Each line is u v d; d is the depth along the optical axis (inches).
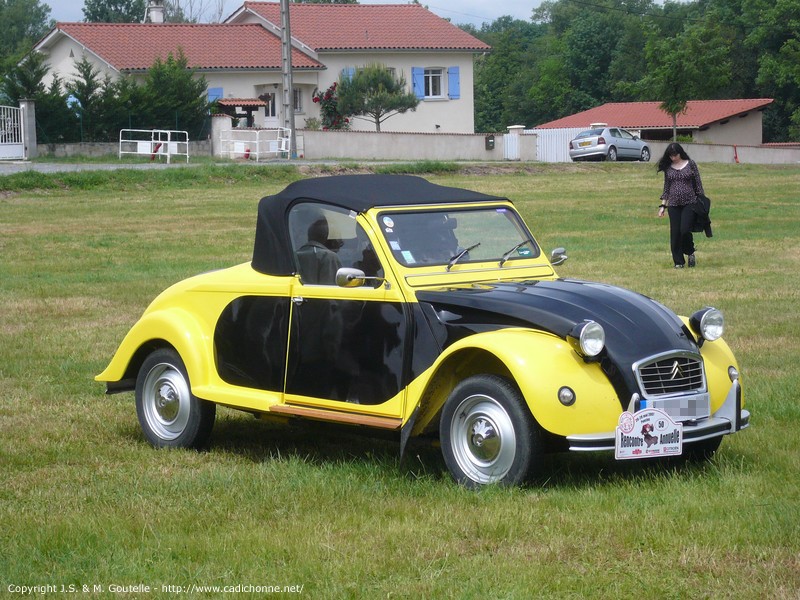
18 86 1562.5
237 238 824.3
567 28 4399.6
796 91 3063.5
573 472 252.8
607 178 1482.5
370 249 261.1
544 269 282.0
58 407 336.8
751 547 195.8
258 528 213.8
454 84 2185.0
